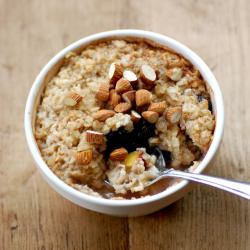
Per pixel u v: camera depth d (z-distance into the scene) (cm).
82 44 45
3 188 45
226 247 42
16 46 51
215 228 43
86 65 44
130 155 42
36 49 51
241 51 50
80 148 41
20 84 50
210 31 51
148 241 43
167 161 43
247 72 49
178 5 52
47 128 43
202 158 42
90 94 43
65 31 52
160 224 43
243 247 42
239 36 50
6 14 53
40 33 52
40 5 53
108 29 52
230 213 43
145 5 52
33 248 43
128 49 45
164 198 39
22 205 45
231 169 45
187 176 40
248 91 48
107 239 43
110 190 42
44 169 40
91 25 52
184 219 43
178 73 43
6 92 49
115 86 43
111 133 42
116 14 52
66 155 41
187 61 44
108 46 46
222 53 50
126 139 42
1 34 52
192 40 51
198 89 43
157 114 42
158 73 44
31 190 45
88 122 42
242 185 39
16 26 52
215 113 42
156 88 43
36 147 41
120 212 40
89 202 39
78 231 43
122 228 43
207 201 44
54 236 43
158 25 51
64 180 41
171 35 51
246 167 45
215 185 39
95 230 43
